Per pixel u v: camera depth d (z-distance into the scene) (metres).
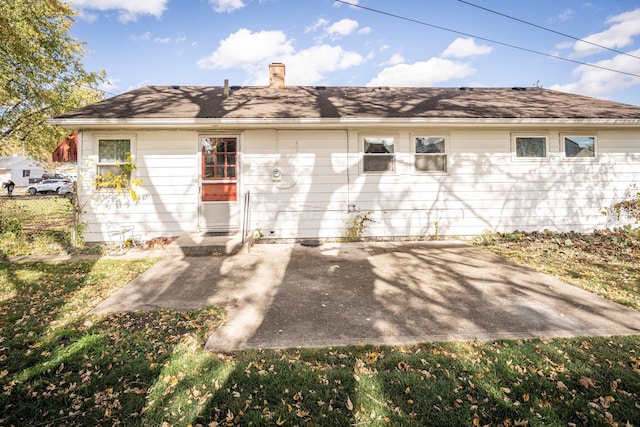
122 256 6.44
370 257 6.33
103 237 7.53
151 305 3.87
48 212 13.28
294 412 2.04
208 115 7.29
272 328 3.24
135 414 2.03
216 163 7.87
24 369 2.50
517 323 3.32
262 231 7.89
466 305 3.83
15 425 1.94
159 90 9.70
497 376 2.39
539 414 2.02
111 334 3.07
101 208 7.53
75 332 3.12
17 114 14.35
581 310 3.65
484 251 6.78
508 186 8.26
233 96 9.18
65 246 7.12
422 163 8.17
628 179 8.41
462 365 2.54
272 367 2.52
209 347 2.84
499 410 2.06
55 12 13.16
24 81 13.46
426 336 3.04
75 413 2.04
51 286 4.56
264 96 9.29
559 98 9.70
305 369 2.49
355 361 2.62
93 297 4.14
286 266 5.68
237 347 2.84
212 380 2.36
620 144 8.37
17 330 3.17
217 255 6.51
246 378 2.38
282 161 7.92
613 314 3.53
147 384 2.33
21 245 6.96
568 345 2.84
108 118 6.94
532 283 4.64
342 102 8.77
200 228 7.81
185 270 5.43
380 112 7.81
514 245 7.29
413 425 1.93
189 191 7.76
